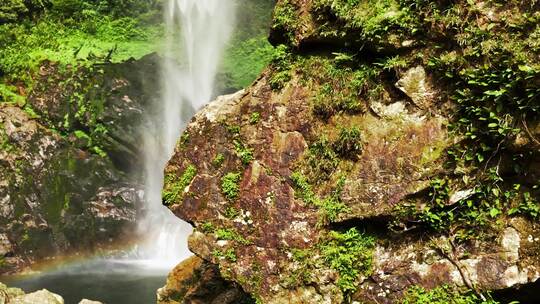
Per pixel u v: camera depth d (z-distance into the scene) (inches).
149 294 405.4
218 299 267.0
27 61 618.8
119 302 385.4
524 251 166.9
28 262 486.9
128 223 551.8
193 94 657.6
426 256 179.5
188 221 220.7
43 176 533.3
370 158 192.9
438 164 180.4
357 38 204.2
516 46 168.7
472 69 175.9
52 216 521.7
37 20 681.6
